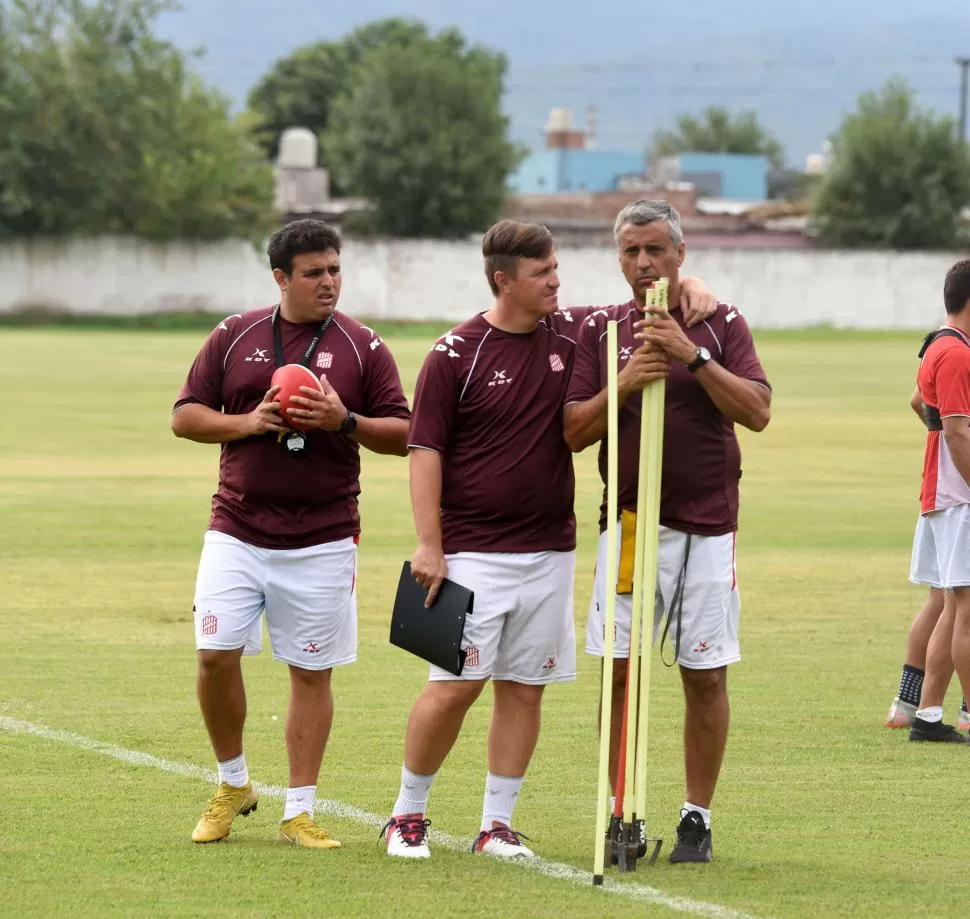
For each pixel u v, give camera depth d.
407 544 36.38
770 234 188.25
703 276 167.62
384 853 15.39
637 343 15.09
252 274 164.38
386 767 18.75
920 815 16.97
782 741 20.23
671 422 15.09
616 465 14.46
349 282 164.62
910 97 183.12
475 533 15.30
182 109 164.75
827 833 16.25
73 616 27.81
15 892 13.93
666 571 15.25
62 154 155.62
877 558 35.31
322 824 16.45
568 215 190.88
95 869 14.67
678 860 15.14
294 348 15.95
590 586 31.56
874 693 22.97
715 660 15.23
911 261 171.00
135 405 70.94
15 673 23.44
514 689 15.67
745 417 14.80
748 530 39.41
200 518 39.84
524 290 15.01
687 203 195.88
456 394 15.20
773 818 16.81
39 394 75.94
